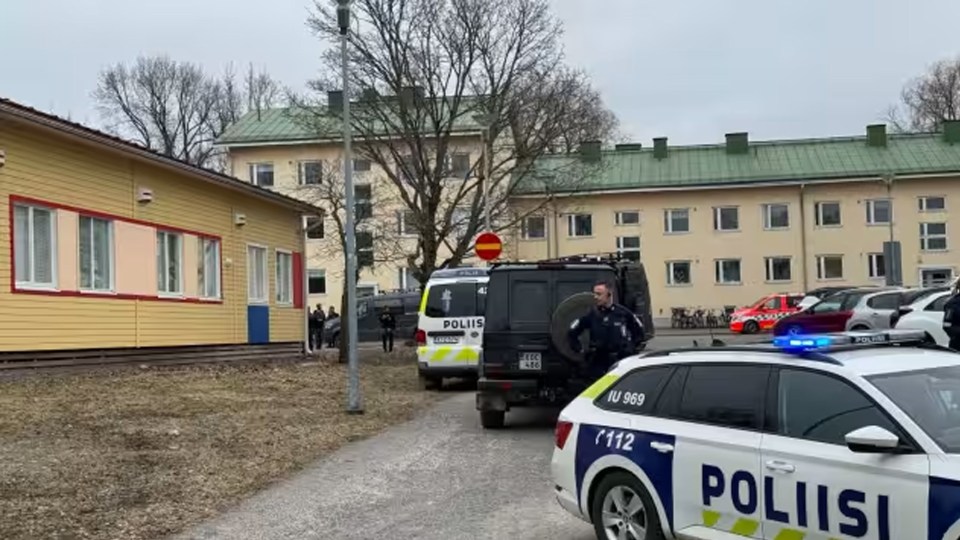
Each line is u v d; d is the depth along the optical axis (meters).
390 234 40.41
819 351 5.55
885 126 55.41
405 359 27.83
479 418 14.17
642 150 58.28
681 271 54.31
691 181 53.81
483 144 32.69
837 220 52.94
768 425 5.47
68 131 16.59
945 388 5.23
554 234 55.12
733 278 53.84
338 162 36.69
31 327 16.12
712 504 5.63
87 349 17.77
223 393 15.80
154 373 18.19
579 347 11.68
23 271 16.09
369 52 32.66
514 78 33.62
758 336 39.31
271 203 27.09
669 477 5.89
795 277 53.06
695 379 6.05
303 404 15.12
